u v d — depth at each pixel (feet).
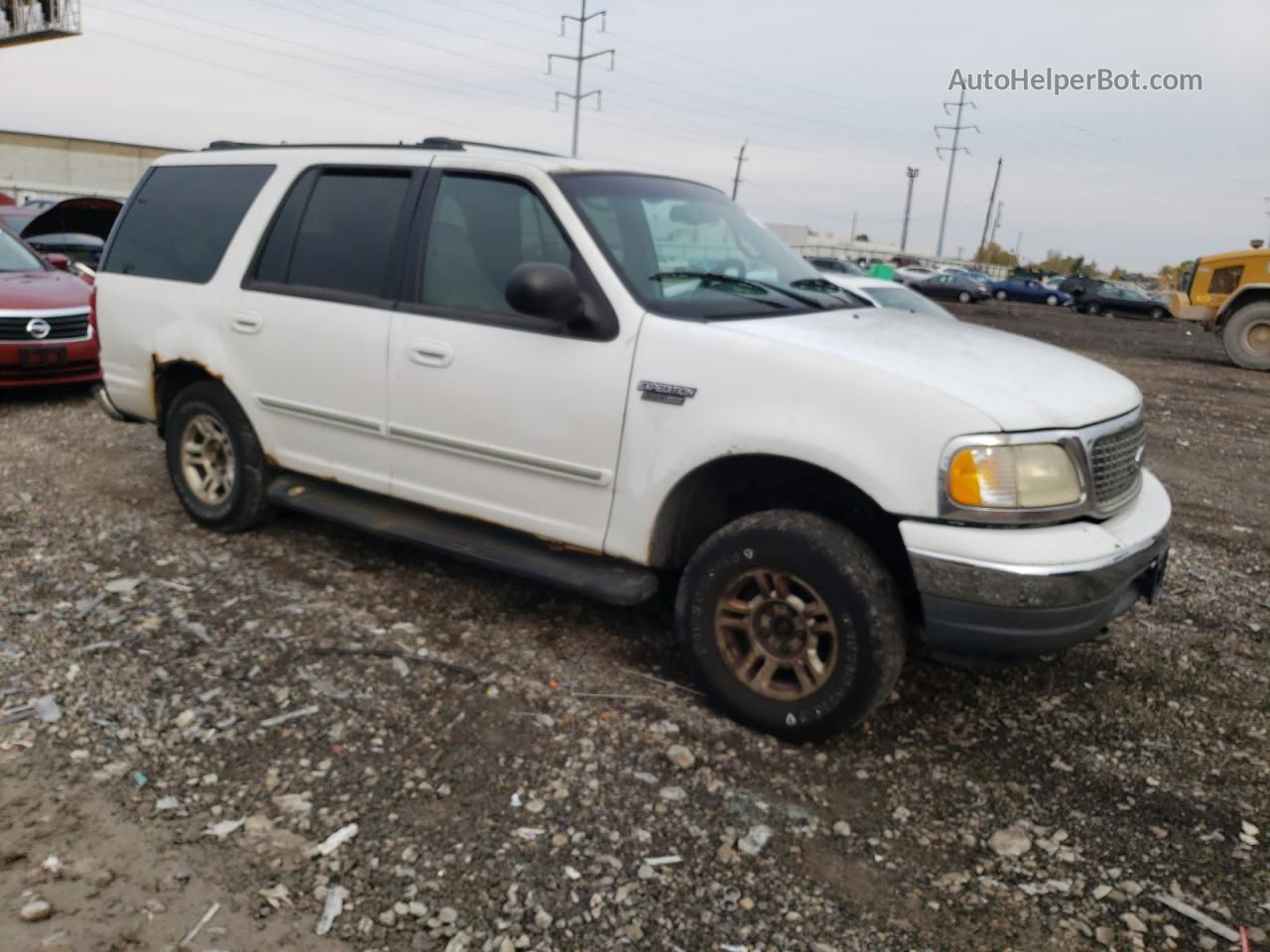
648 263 12.64
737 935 8.34
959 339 12.35
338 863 8.95
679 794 10.18
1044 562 9.94
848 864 9.33
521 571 12.91
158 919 8.21
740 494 12.70
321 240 15.06
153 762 10.36
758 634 11.37
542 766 10.55
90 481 19.92
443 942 8.10
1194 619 15.51
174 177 17.58
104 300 17.92
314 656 12.67
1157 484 12.66
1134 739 11.81
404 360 13.70
